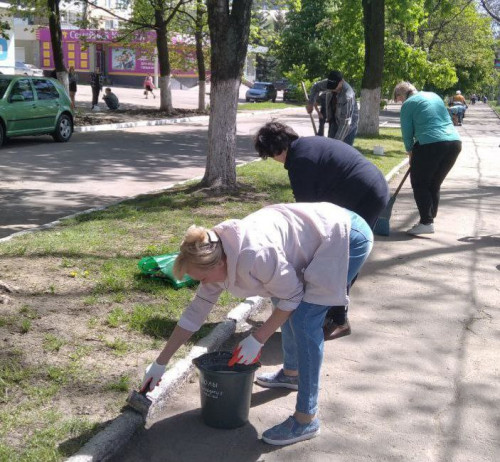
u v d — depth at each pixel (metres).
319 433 3.68
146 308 5.09
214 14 9.55
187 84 59.97
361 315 5.55
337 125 8.70
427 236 8.26
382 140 20.83
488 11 28.97
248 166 13.23
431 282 6.44
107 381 3.99
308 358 3.48
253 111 35.56
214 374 3.58
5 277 5.64
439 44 41.31
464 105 35.88
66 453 3.23
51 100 17.11
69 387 3.89
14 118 15.82
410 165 8.10
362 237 3.52
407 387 4.27
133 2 29.38
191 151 16.70
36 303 5.10
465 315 5.59
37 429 3.42
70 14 56.00
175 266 3.09
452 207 10.33
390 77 24.27
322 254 3.28
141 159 14.78
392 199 8.14
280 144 4.29
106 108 31.33
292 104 47.66
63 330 4.64
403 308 5.73
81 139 18.56
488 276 6.69
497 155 19.28
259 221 3.22
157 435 3.65
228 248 3.06
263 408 3.98
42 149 15.80
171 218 8.27
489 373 4.50
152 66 56.03
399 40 24.33
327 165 4.31
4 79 16.14
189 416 3.86
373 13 21.19
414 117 7.82
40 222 8.38
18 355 4.21
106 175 12.37
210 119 10.13
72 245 6.73
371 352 4.81
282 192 10.30
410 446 3.59
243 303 5.50
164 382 3.99
